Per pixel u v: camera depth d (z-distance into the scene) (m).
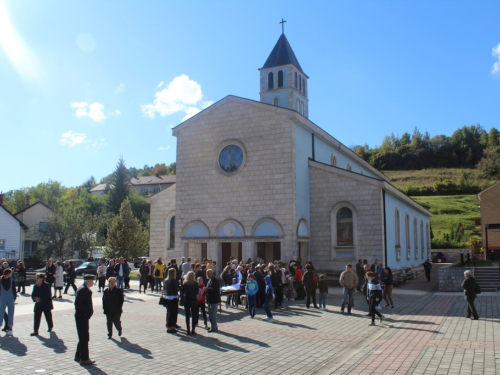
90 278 10.93
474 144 140.12
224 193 31.56
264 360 10.93
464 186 102.06
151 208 36.25
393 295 24.81
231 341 13.12
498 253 48.97
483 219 50.16
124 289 28.56
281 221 29.52
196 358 11.11
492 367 9.85
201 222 31.97
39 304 14.16
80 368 10.20
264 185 30.36
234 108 32.09
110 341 13.06
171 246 35.31
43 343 12.78
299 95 45.88
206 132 32.84
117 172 82.06
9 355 11.39
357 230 29.75
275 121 30.66
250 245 30.17
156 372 9.88
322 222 30.98
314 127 33.22
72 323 16.05
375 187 29.62
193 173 32.81
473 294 16.47
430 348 11.91
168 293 14.43
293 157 29.92
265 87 45.31
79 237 51.59
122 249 46.41
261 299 20.45
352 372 9.77
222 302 22.69
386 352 11.59
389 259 30.27
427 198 98.94
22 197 85.69
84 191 103.44
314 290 20.39
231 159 31.81
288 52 44.84
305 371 10.03
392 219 32.00
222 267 32.69
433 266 48.03
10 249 50.97
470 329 14.49
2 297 13.98
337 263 30.06
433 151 144.12
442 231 73.81
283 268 24.16
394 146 164.25
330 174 31.17
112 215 65.06
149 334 14.10
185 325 15.90
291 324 16.06
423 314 17.91
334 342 13.00
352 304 18.66
